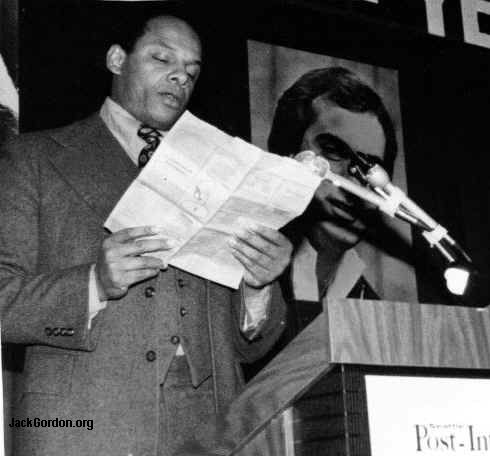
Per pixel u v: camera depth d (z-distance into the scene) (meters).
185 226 2.37
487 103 4.98
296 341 1.73
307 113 4.38
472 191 4.80
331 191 4.35
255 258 2.46
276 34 4.39
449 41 4.91
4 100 3.62
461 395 1.75
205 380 2.55
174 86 2.82
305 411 1.76
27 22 3.74
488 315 1.80
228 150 2.34
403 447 1.66
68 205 2.61
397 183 4.58
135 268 2.34
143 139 2.81
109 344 2.46
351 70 4.55
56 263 2.56
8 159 2.67
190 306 2.61
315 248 4.26
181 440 2.42
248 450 1.84
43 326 2.39
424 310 1.73
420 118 4.73
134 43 2.87
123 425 2.38
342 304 1.66
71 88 3.77
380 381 1.68
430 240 2.37
